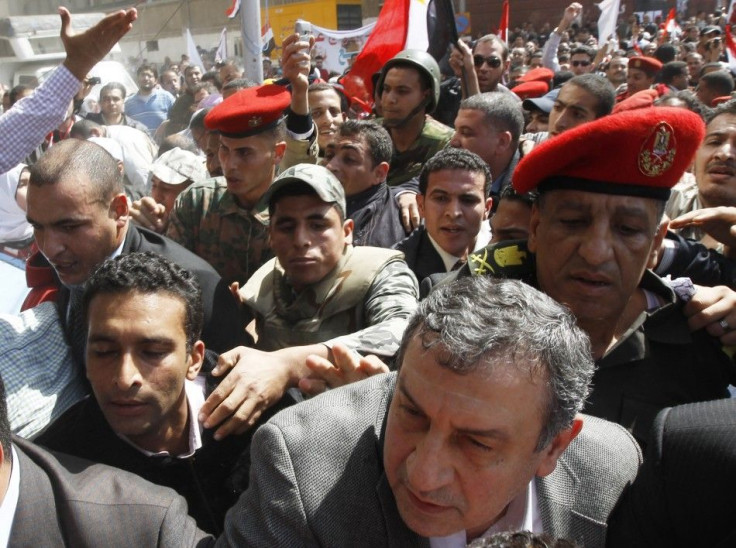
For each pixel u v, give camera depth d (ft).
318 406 4.47
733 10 44.24
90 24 16.37
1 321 6.19
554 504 4.25
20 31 16.53
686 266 6.52
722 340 5.61
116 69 21.67
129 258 5.37
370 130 10.51
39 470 4.55
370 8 40.70
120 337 5.11
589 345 3.83
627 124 4.85
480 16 80.79
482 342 3.37
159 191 11.07
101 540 4.37
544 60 30.50
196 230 9.85
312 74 19.90
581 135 4.92
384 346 6.11
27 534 4.30
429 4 16.19
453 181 9.02
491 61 18.19
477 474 3.48
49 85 8.93
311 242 7.06
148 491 4.69
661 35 49.29
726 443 3.87
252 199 9.61
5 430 4.31
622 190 5.00
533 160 5.18
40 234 6.57
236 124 9.21
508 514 4.17
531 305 3.61
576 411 3.69
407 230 10.36
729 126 8.14
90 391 6.24
